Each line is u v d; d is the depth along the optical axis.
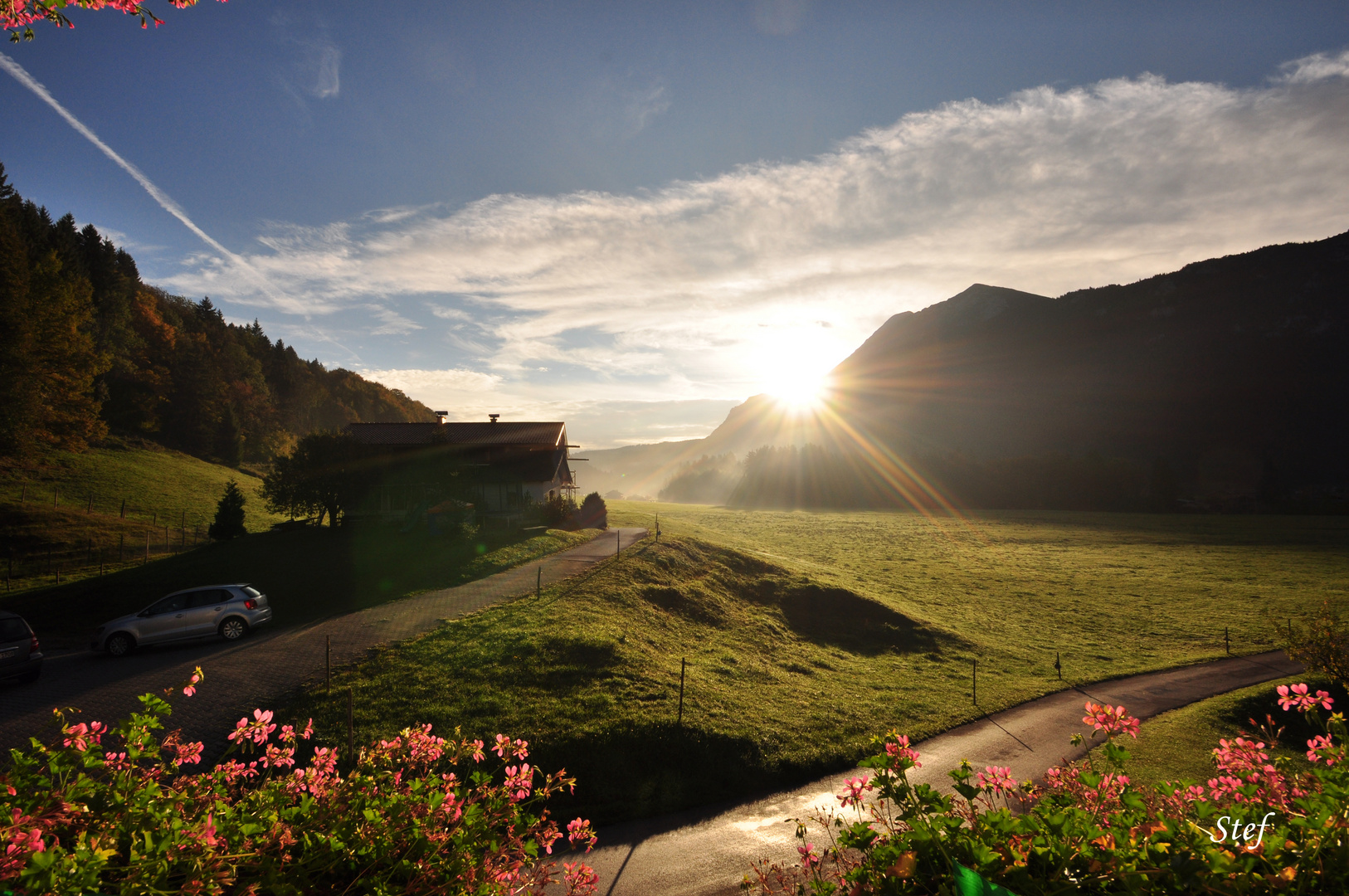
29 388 45.31
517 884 4.43
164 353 96.00
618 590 27.11
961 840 3.10
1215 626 34.91
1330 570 52.53
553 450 50.78
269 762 4.29
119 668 18.28
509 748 4.84
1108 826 3.18
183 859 3.00
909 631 30.70
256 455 98.81
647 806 13.31
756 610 31.12
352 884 3.51
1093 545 67.88
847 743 16.77
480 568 30.12
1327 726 4.27
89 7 4.23
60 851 2.66
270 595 26.72
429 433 51.06
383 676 16.89
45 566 35.94
